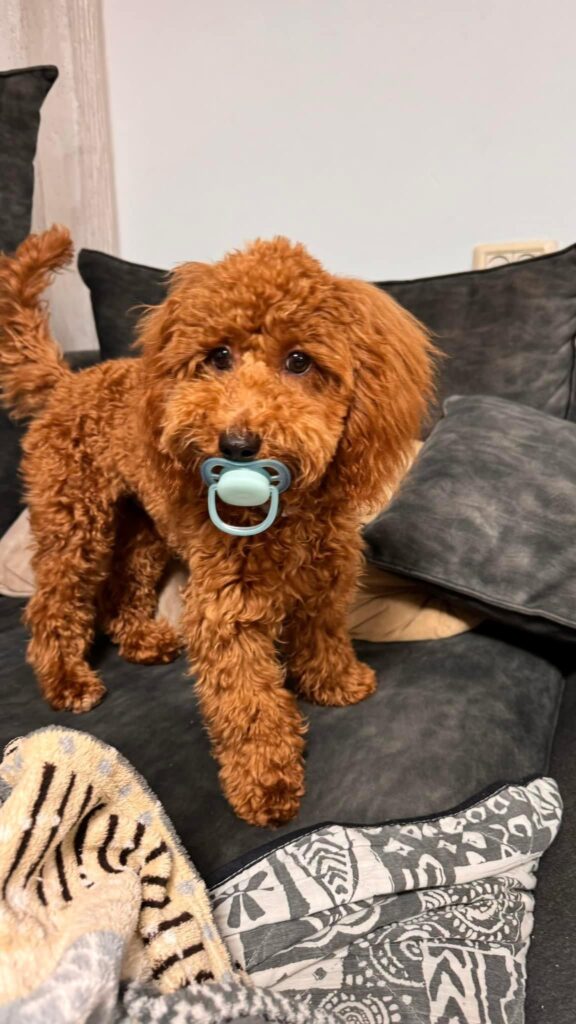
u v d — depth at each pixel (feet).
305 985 2.33
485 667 3.59
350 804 2.86
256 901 2.48
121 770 2.29
